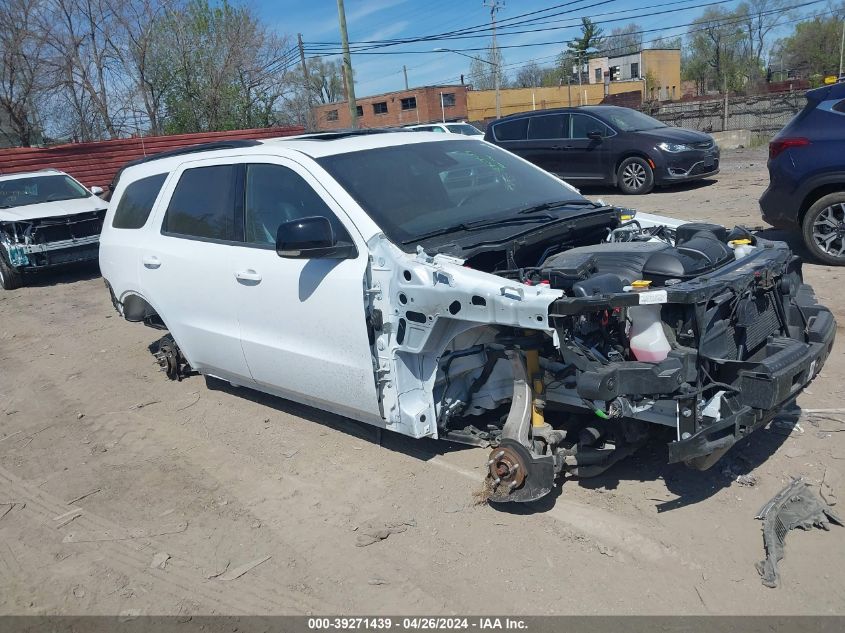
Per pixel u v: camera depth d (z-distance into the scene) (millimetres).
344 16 27891
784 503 3486
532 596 3135
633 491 3803
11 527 4172
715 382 3275
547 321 3188
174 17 28141
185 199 5184
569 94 53125
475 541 3557
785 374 3225
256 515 4027
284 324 4414
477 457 4344
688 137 13648
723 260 3602
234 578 3486
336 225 4051
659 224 4590
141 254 5496
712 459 3297
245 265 4582
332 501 4074
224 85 28969
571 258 3664
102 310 9453
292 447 4793
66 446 5223
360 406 4148
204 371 5543
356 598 3256
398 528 3734
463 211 4258
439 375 3906
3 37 25016
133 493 4418
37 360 7469
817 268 7324
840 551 3195
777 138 7562
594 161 14180
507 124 15328
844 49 48469
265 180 4535
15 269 11086
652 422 3500
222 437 5074
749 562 3184
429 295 3574
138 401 5941
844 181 7055
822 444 4035
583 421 3906
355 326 3953
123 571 3637
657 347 3266
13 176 12609
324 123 61812
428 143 4824
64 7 25812
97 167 21422
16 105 25844
